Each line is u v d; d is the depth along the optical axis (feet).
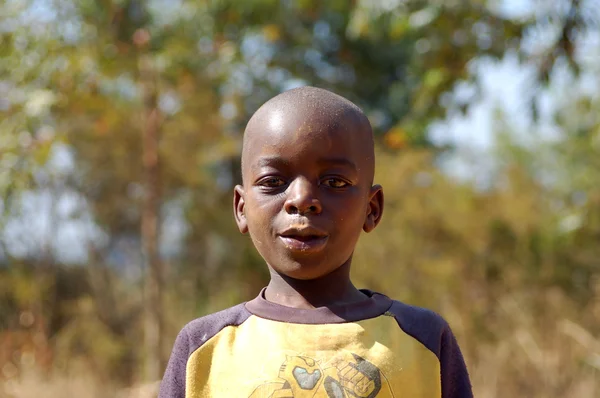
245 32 22.02
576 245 23.02
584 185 24.00
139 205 26.61
